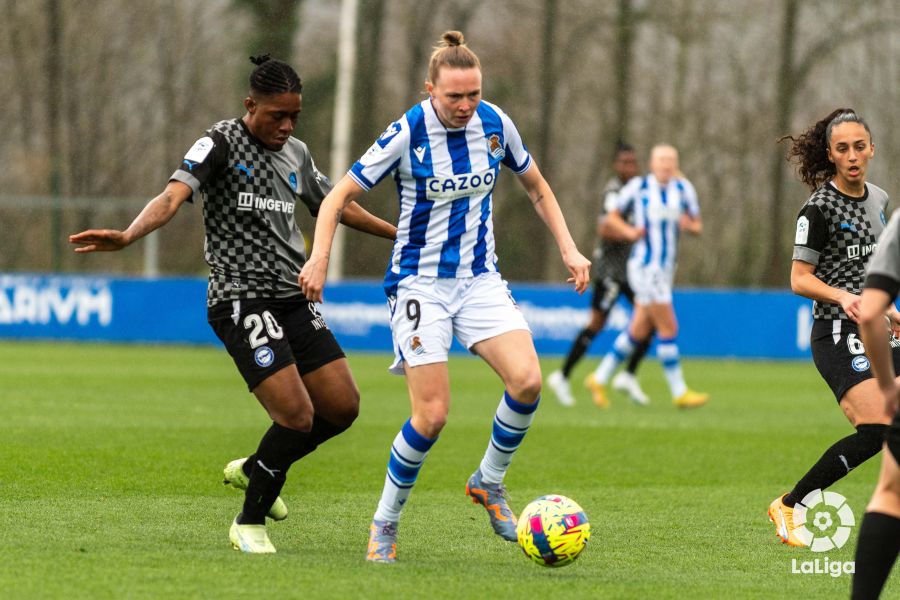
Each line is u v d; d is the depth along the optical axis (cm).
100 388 5050
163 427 3800
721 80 11669
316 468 3091
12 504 2433
